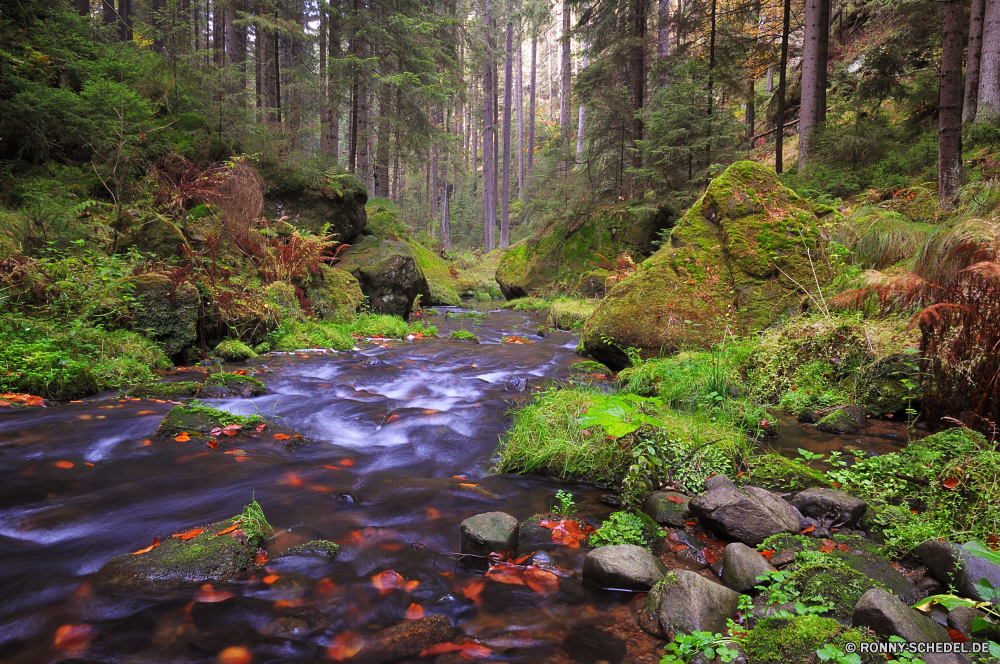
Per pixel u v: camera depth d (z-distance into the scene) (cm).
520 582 257
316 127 1591
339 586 250
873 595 208
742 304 652
